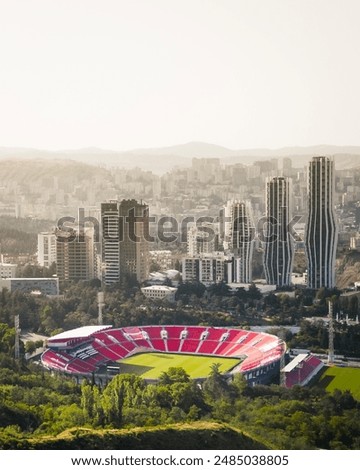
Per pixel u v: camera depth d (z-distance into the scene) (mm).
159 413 195375
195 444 171625
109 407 185625
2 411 181625
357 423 198375
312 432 192250
